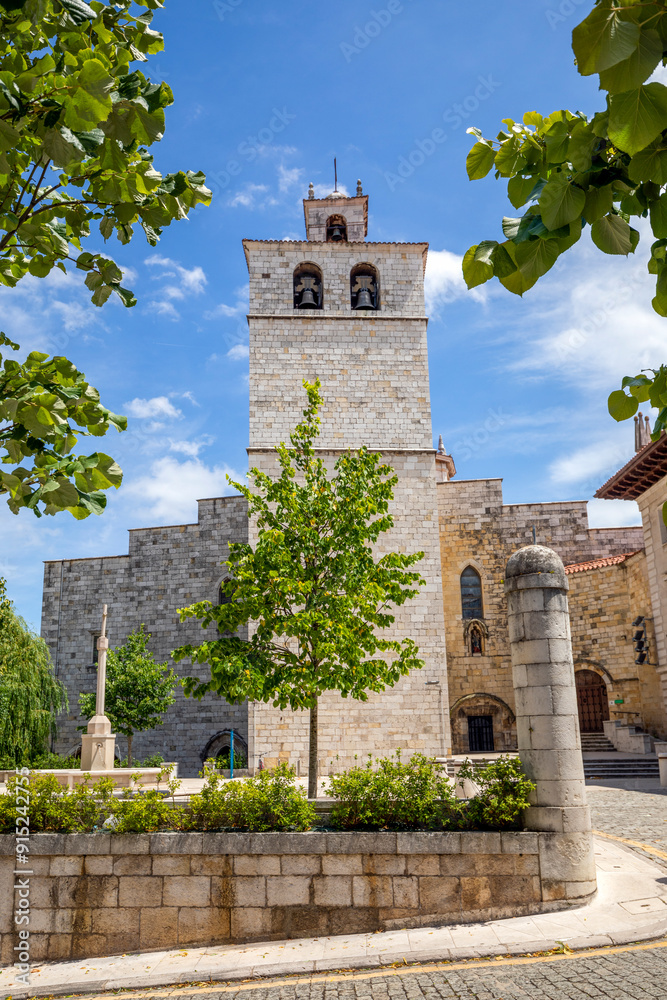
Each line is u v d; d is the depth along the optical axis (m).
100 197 4.86
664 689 28.36
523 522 36.59
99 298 5.55
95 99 3.85
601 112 2.79
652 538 29.42
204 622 15.62
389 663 26.77
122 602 38.59
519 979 7.80
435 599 27.55
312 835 10.01
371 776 10.90
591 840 10.20
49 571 39.97
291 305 30.45
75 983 8.68
